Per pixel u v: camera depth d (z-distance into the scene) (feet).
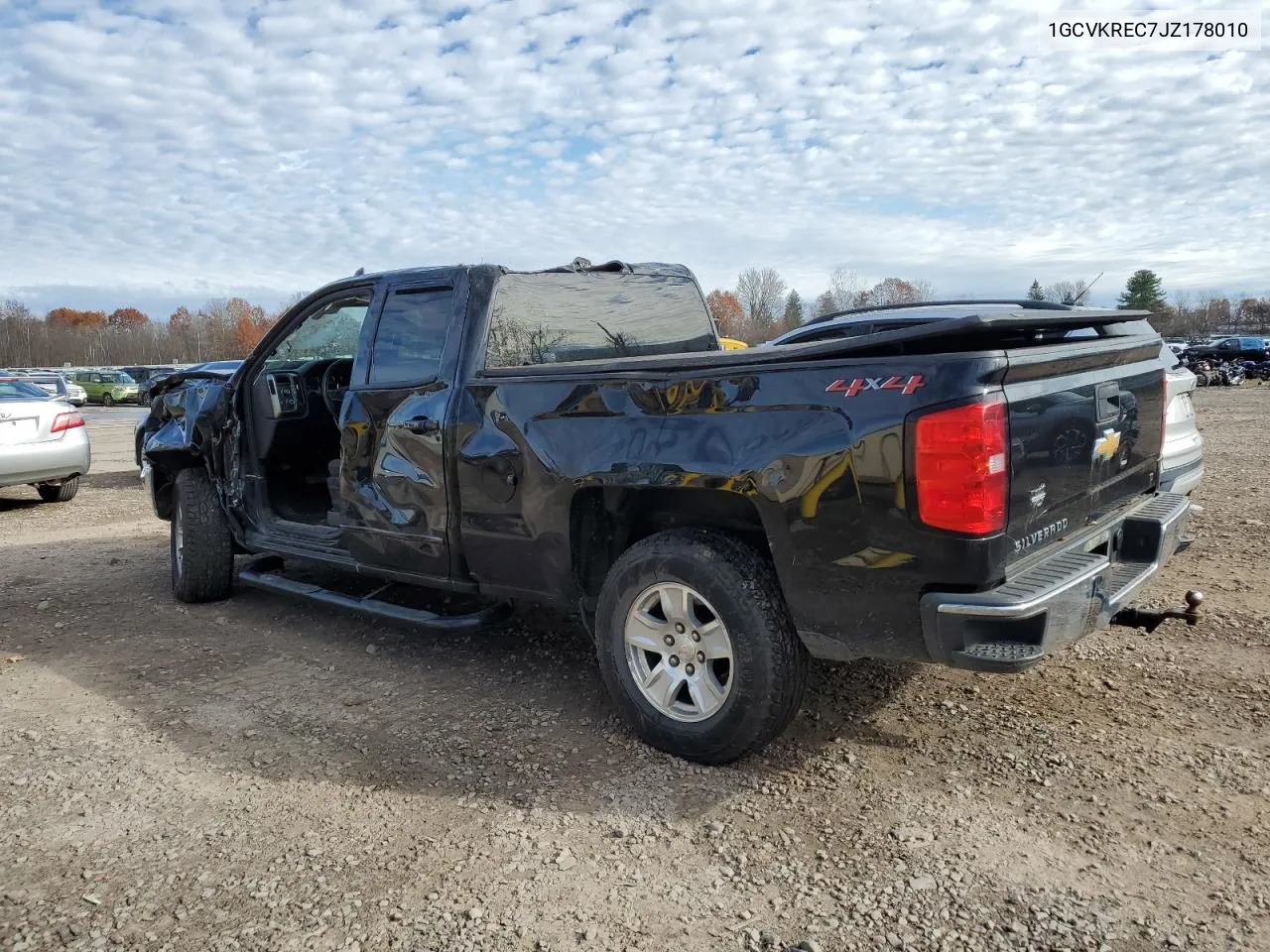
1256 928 7.78
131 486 40.11
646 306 16.63
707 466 10.27
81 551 24.89
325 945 7.97
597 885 8.76
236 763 11.53
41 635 17.08
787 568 9.94
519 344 13.92
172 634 17.01
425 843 9.56
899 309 25.63
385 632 16.69
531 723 12.51
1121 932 7.80
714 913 8.28
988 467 8.79
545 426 11.89
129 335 344.08
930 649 9.23
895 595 9.34
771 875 8.82
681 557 10.68
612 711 12.84
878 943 7.79
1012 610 8.76
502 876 8.95
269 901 8.60
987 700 12.54
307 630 17.02
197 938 8.09
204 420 18.51
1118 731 11.51
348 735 12.29
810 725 11.99
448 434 12.96
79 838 9.81
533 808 10.21
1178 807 9.71
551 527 11.96
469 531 12.99
